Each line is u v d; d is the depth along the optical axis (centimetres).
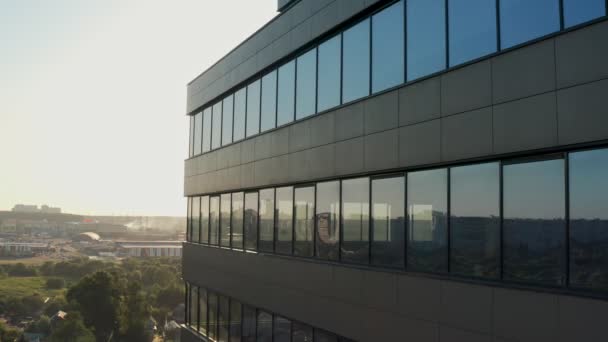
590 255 875
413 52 1270
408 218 1269
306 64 1733
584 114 882
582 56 891
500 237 1030
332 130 1562
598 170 873
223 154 2380
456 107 1133
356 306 1405
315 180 1650
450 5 1170
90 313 9525
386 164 1328
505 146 1016
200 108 2722
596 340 844
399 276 1260
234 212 2245
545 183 956
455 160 1127
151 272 17662
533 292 943
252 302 1992
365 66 1440
